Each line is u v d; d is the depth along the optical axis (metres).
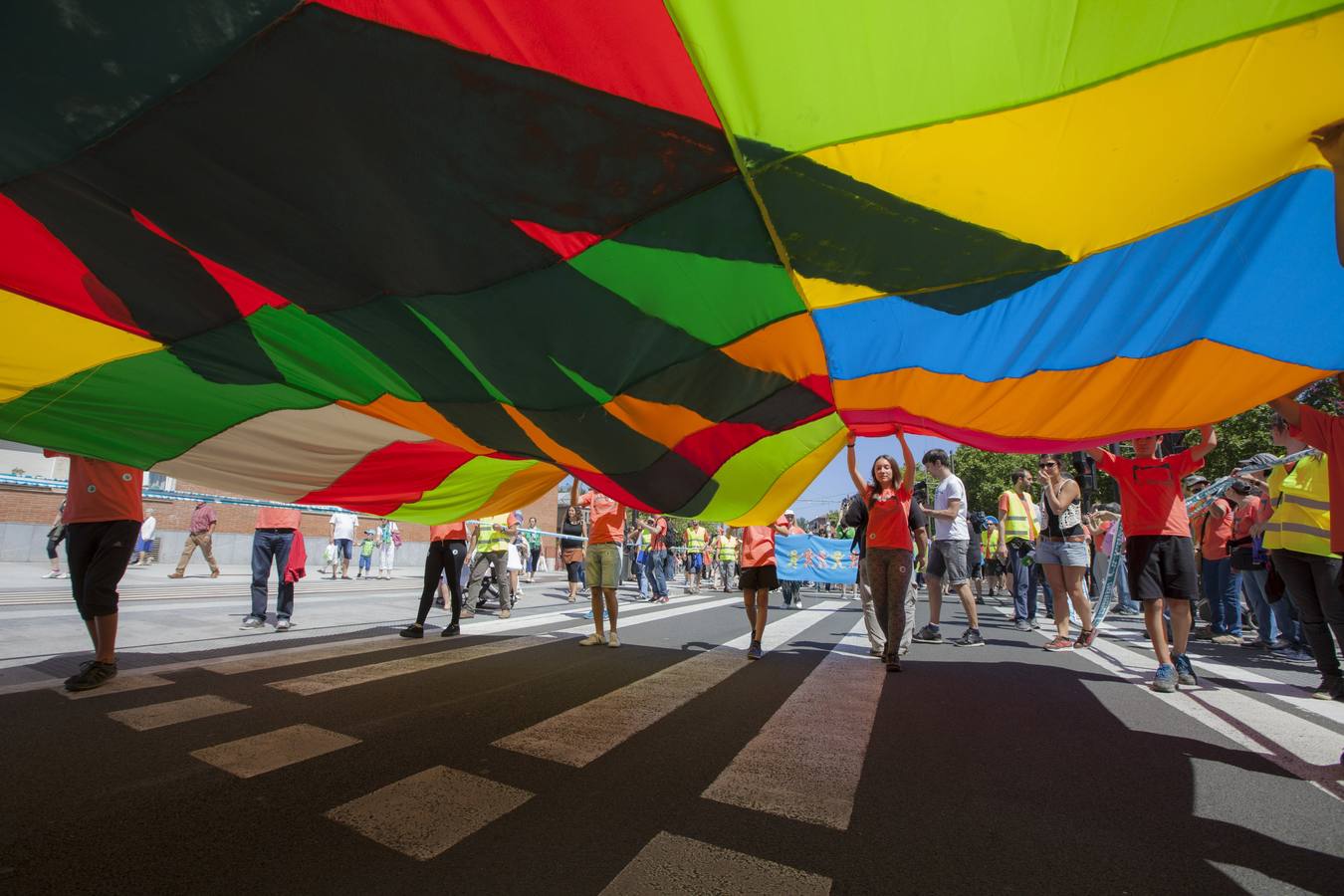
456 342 3.39
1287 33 1.79
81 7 1.82
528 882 2.08
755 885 2.08
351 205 2.50
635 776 3.06
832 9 1.75
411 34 1.88
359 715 3.94
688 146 2.20
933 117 2.06
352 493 5.83
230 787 2.77
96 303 3.19
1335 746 3.64
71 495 4.47
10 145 2.32
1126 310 3.01
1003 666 5.98
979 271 2.79
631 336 3.27
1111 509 10.73
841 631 8.65
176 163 2.36
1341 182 2.19
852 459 6.10
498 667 5.57
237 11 1.83
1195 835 2.50
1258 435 16.91
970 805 2.76
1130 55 1.86
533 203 2.44
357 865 2.16
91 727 3.49
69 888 1.95
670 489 5.29
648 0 1.74
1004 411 3.95
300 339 3.51
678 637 7.77
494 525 9.21
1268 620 7.33
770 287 2.90
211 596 10.11
